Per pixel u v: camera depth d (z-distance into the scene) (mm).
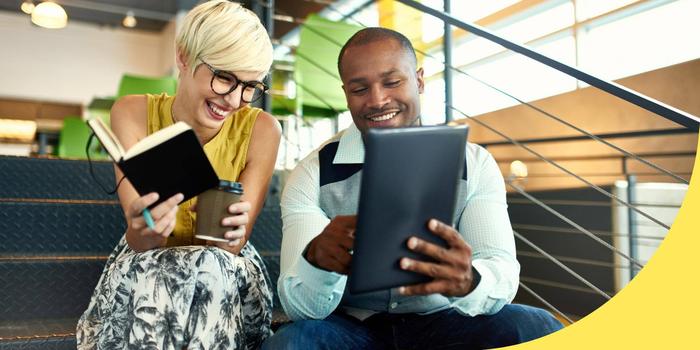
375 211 932
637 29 4395
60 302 1861
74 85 10898
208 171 1172
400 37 1341
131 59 11336
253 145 1603
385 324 1365
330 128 4562
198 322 1239
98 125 1177
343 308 1417
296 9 7453
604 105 4496
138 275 1248
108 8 9852
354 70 1312
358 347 1277
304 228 1355
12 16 10594
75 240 2061
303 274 1194
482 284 1162
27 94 10594
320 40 3752
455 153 979
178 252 1259
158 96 1601
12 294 1811
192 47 1424
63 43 10891
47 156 2324
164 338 1217
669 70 4090
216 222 1234
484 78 5629
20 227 2012
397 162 926
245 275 1388
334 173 1398
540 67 5059
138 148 1120
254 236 2242
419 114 1384
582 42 4824
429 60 5250
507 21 5434
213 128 1516
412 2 2207
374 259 957
